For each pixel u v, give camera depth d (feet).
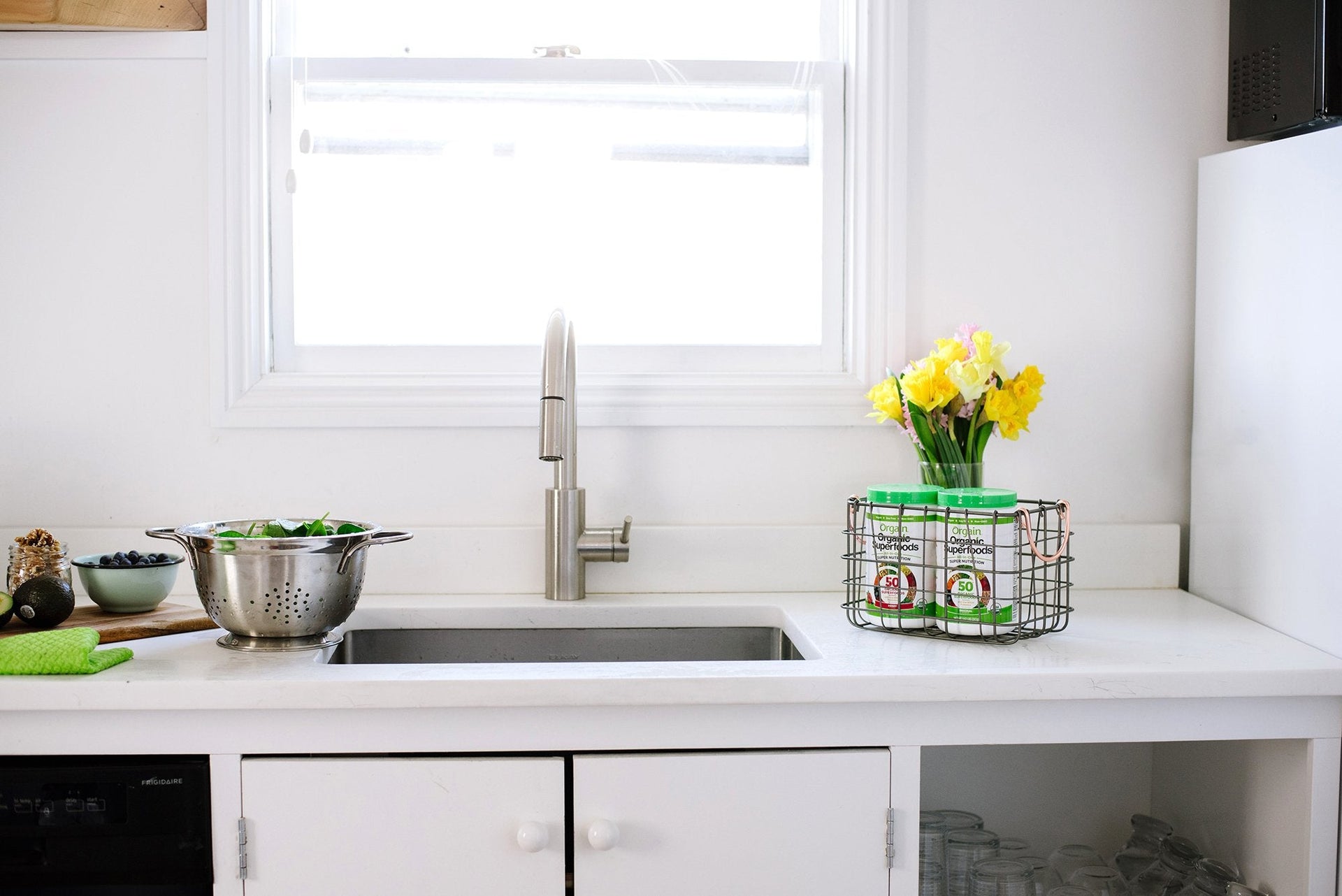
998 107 5.69
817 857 4.00
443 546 5.54
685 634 5.27
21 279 5.48
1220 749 4.98
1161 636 4.62
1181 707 4.11
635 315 5.86
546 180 5.81
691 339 5.87
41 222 5.48
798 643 4.79
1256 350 4.93
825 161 5.82
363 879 3.92
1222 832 4.97
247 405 5.52
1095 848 5.84
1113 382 5.78
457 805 3.91
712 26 5.89
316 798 3.90
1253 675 4.04
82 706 3.82
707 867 3.98
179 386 5.55
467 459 5.65
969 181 5.70
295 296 5.75
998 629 4.47
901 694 3.95
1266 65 5.22
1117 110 5.72
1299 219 4.56
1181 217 5.75
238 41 5.47
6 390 5.50
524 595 5.52
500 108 5.79
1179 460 5.82
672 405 5.64
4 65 5.43
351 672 3.97
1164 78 5.72
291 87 5.69
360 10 5.85
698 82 5.79
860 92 5.68
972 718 4.05
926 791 5.82
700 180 5.85
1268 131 5.22
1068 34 5.69
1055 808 5.84
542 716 3.94
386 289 5.79
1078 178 5.73
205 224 5.51
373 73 5.71
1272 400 4.78
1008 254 5.73
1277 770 4.44
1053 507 4.79
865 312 5.70
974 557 4.48
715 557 5.61
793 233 5.87
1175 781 5.50
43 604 4.37
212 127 5.44
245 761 3.90
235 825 3.90
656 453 5.71
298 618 4.33
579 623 5.23
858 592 4.97
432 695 3.84
